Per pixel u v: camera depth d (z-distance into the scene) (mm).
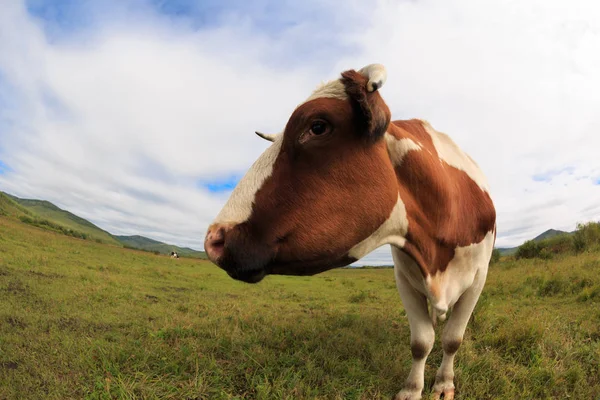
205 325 2049
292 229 771
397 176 957
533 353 1560
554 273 4027
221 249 779
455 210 1077
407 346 1742
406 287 1249
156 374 1306
